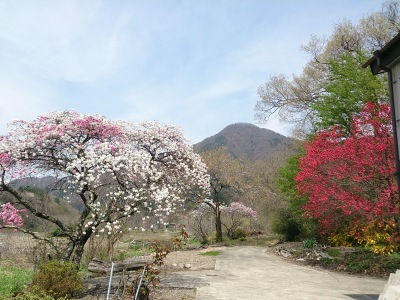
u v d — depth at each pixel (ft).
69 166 32.68
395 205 37.88
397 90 28.30
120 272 39.47
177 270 44.55
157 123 39.91
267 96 87.30
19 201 33.35
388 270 41.60
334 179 42.11
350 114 56.03
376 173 39.55
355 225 45.91
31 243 60.64
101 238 50.78
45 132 33.14
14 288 32.14
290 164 71.61
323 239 67.31
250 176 112.06
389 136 40.32
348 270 44.37
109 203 34.91
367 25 74.69
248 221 115.14
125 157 33.47
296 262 53.42
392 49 27.99
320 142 48.57
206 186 41.63
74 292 27.91
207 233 101.19
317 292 31.63
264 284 35.35
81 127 34.91
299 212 69.05
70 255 34.45
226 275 40.88
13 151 32.60
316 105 62.54
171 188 36.70
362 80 54.75
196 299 27.73
